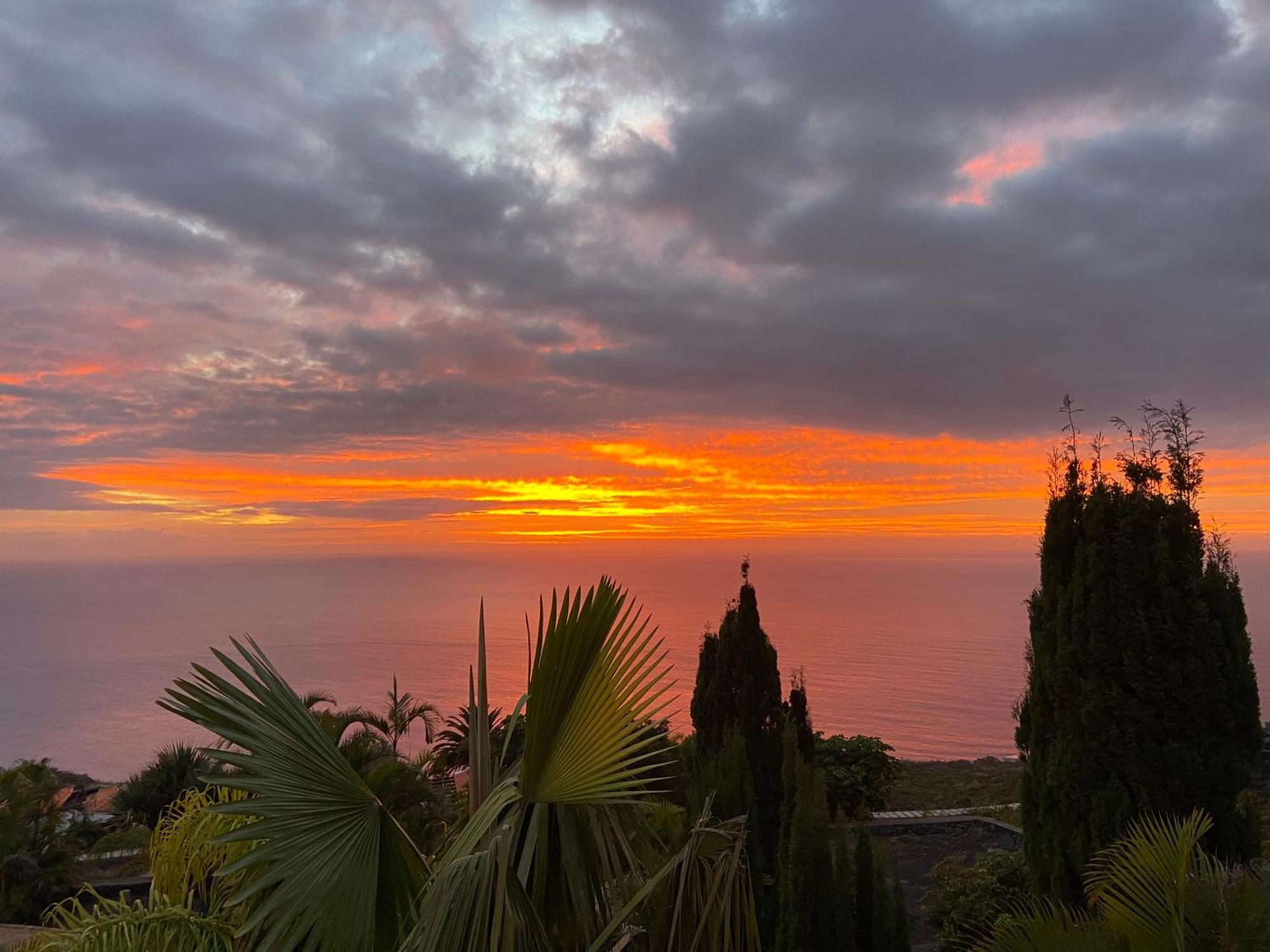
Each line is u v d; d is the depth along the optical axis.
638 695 3.30
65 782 23.41
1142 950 3.71
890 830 15.67
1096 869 5.52
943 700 102.88
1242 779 6.38
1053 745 6.98
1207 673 6.46
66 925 3.25
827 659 138.88
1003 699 104.31
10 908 12.93
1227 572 6.77
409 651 143.50
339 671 120.12
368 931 3.01
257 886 2.81
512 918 2.79
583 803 3.36
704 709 12.02
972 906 8.48
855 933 7.57
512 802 3.42
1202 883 3.65
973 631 180.38
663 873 3.30
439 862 3.28
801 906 7.20
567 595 3.07
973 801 20.16
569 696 3.18
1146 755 6.44
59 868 13.87
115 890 14.06
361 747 13.03
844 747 16.58
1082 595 6.95
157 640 189.88
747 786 9.07
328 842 3.00
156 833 3.54
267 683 3.14
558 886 3.41
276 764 2.97
